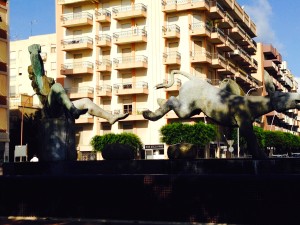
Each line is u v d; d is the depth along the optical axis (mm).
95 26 48594
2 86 38781
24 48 59375
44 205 8594
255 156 9836
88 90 47938
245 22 58312
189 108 10508
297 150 65000
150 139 45312
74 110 10422
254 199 7289
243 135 9969
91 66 48531
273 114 65938
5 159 38219
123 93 45750
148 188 7938
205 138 40250
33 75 11266
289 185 7086
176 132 40625
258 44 68188
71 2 49125
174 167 10055
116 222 7867
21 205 8750
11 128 46344
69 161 10484
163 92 45094
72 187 8438
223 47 49031
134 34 46469
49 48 57438
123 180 8109
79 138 48312
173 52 45000
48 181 8609
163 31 45344
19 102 49688
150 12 46375
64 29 50156
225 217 7434
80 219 8266
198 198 7621
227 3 49750
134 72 46531
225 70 48219
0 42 38938
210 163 9766
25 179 8781
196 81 10734
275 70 71875
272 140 53812
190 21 44938
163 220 7797
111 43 47781
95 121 47625
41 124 10758
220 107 10164
